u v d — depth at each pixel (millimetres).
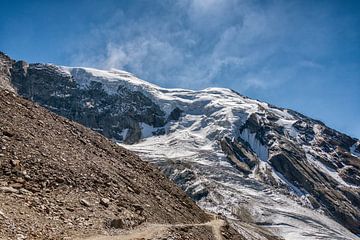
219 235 52875
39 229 27453
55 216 30781
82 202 34969
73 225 30734
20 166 35188
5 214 27375
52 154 39906
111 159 51094
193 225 50312
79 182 38375
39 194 32969
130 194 43781
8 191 31297
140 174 53719
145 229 37312
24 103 48812
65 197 34594
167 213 47469
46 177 35906
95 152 49469
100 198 37719
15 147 37312
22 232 25922
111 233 32312
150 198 47906
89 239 29188
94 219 33281
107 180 42719
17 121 42438
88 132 55406
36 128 43844
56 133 46406
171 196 55594
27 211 29438
